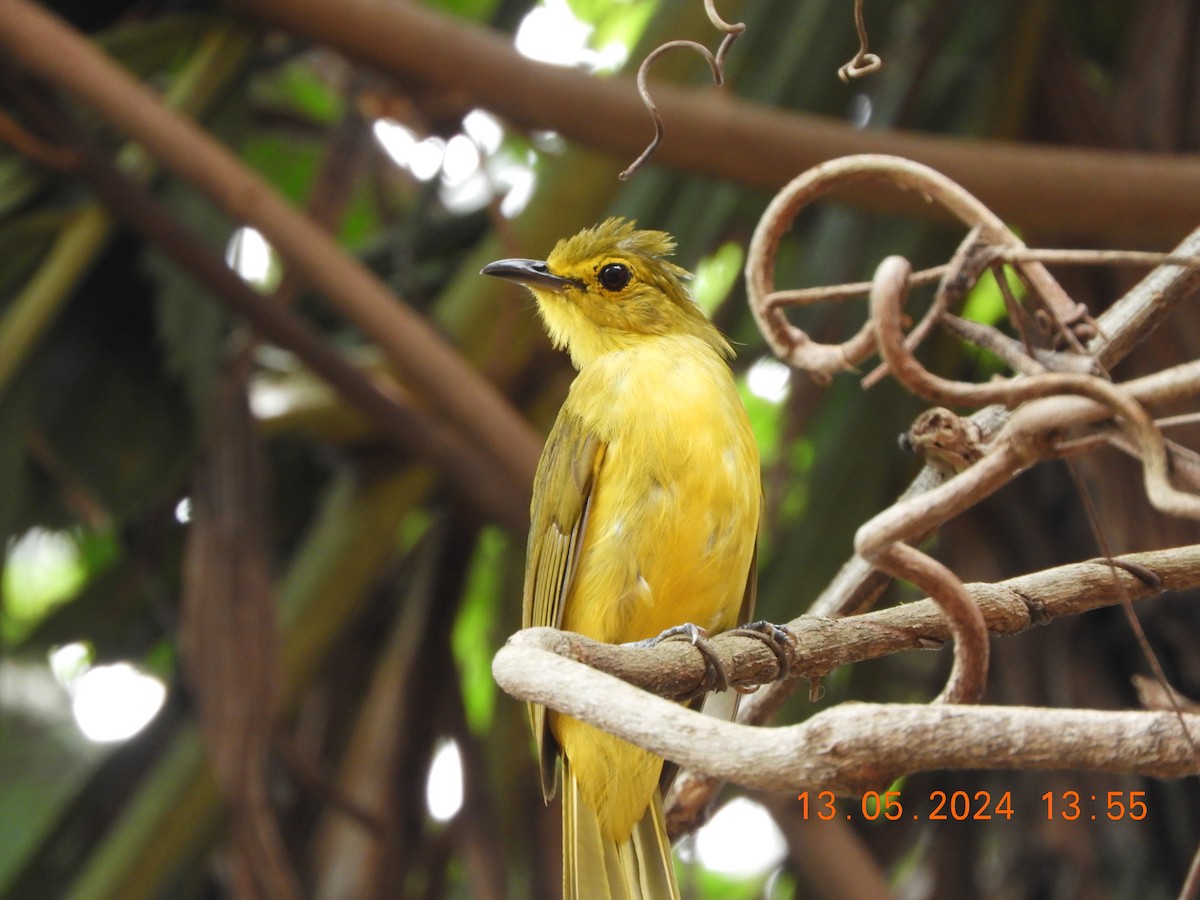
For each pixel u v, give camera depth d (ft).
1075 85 35.47
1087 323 15.92
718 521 25.20
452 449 36.09
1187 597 35.17
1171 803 36.86
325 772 40.06
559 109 31.91
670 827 23.71
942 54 37.37
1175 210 29.53
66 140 33.78
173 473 37.14
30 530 40.70
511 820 40.32
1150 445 13.17
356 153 38.09
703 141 31.14
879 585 20.67
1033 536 35.96
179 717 37.88
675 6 34.45
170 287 35.45
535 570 27.61
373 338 32.42
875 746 12.35
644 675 18.07
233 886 34.45
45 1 38.01
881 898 32.17
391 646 41.50
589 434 25.95
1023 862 36.68
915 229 35.17
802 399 34.04
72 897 33.94
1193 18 36.17
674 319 30.25
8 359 33.47
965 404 13.98
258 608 32.45
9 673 41.19
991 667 36.09
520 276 30.78
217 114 35.50
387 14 32.27
